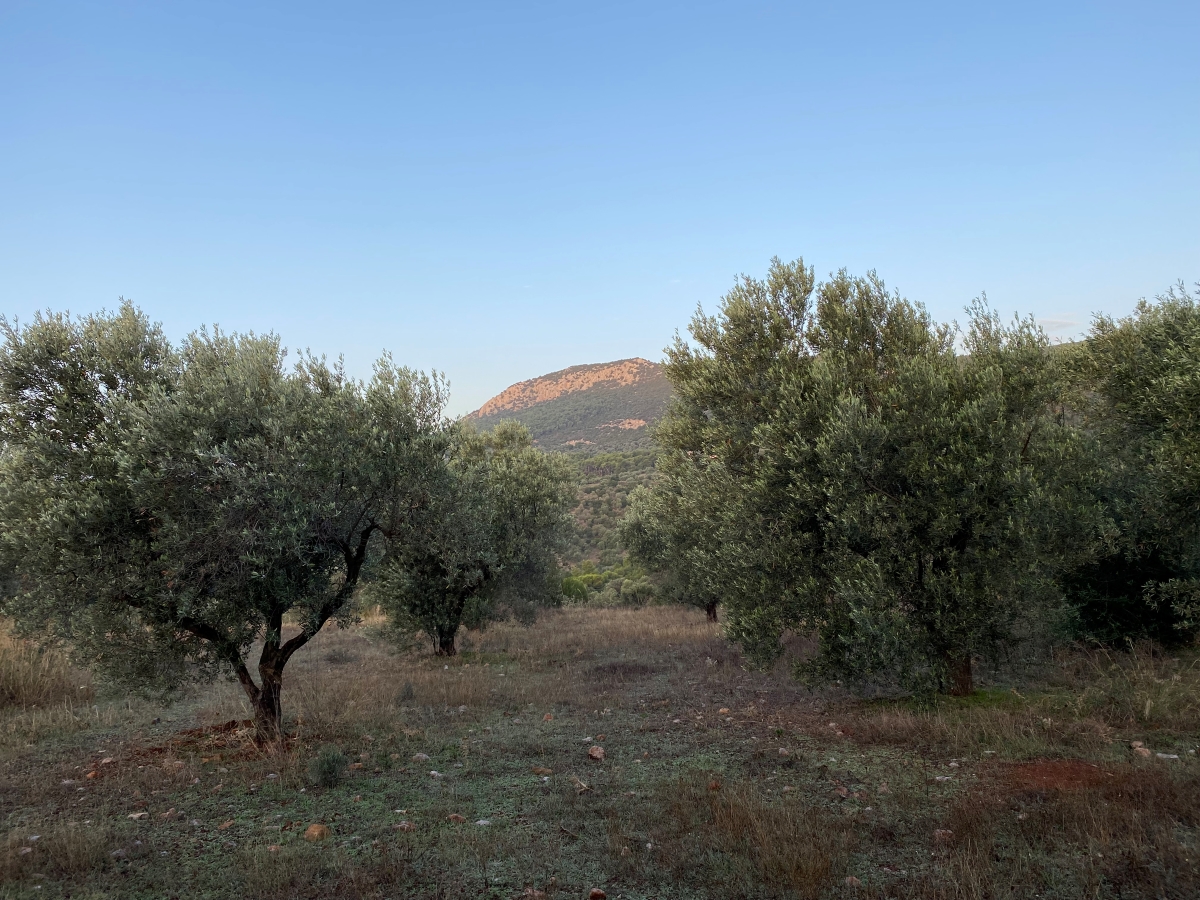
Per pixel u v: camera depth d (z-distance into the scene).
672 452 15.10
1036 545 9.32
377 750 8.86
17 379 7.93
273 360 9.14
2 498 7.61
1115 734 7.66
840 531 9.94
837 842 5.29
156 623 8.27
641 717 10.73
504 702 12.06
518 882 4.92
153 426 7.29
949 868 4.79
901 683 9.66
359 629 23.64
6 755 8.70
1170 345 11.62
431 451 9.13
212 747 9.05
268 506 7.59
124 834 5.88
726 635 10.73
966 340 11.11
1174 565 10.98
